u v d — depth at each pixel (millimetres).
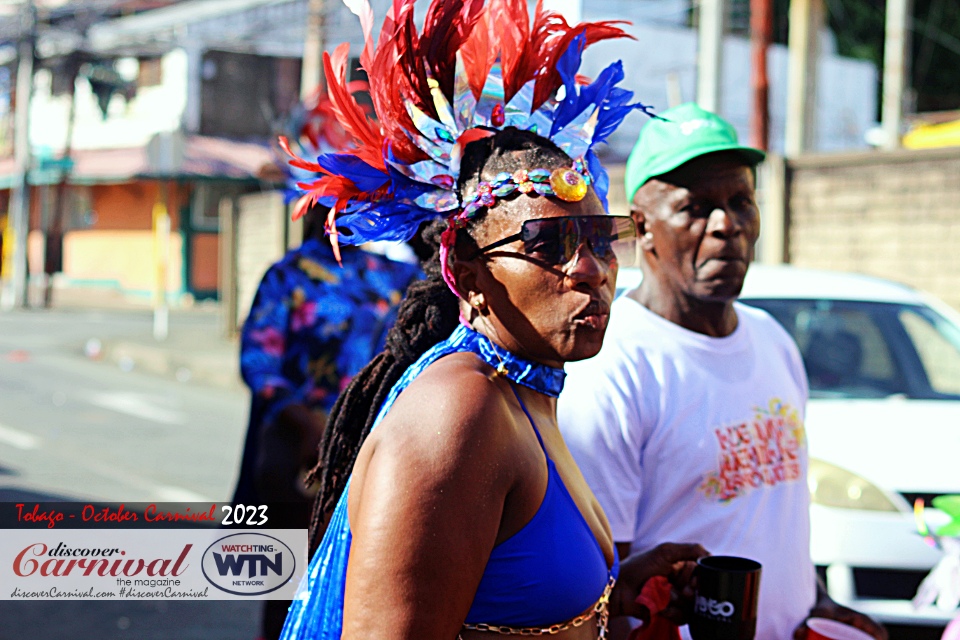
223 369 14117
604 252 1558
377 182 1669
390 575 1360
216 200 29734
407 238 1694
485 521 1405
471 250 1593
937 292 10117
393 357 1750
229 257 18688
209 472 8016
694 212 2564
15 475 7684
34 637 4594
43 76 32188
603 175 1902
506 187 1545
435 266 1742
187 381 14305
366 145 1675
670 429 2441
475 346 1598
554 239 1519
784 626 2500
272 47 25891
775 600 2484
